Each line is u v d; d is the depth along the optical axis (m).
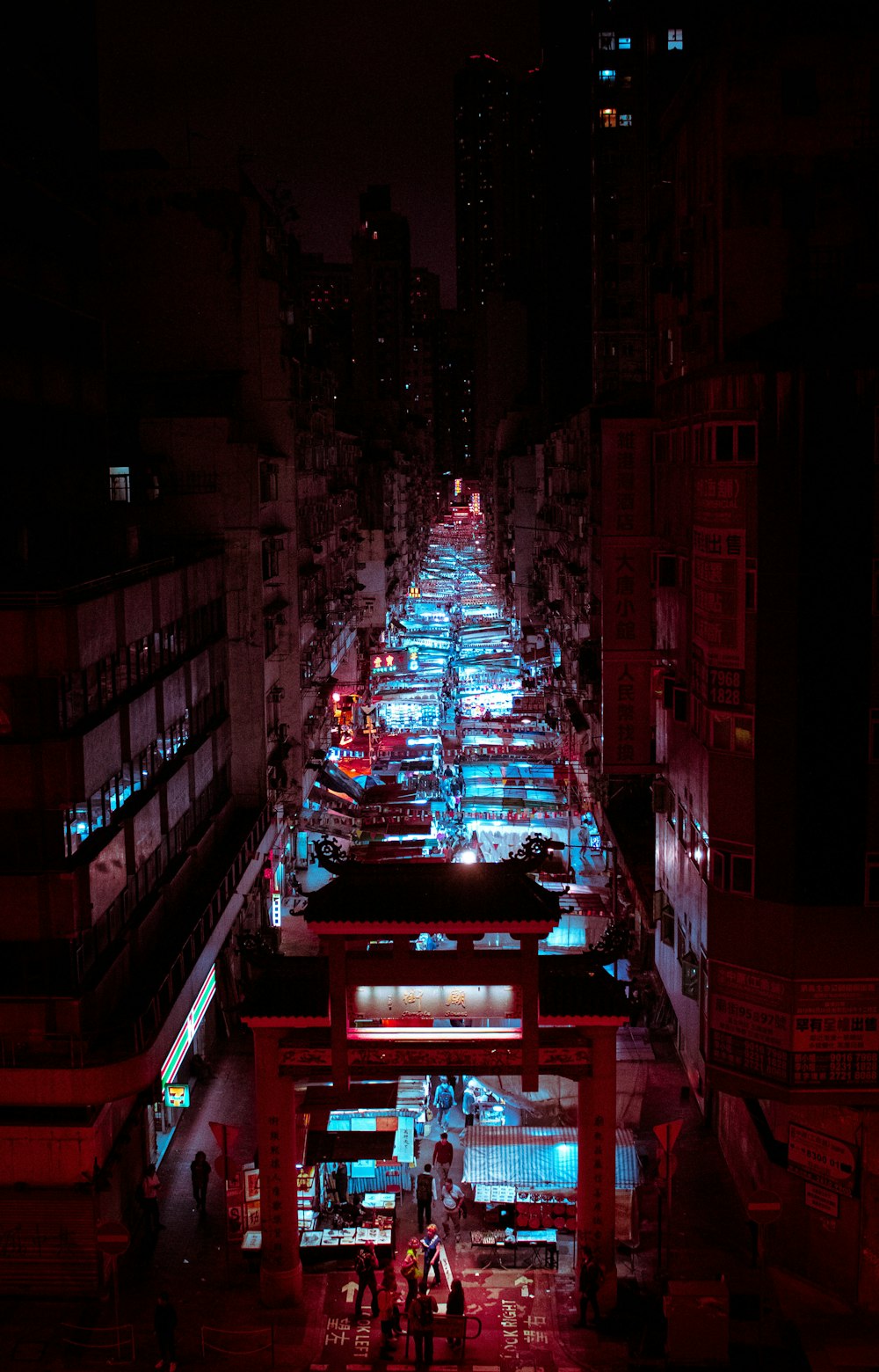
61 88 34.88
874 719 25.28
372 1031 26.22
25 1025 26.59
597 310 87.62
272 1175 26.36
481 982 25.86
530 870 26.05
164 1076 30.72
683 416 31.42
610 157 86.75
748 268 27.77
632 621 39.84
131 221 51.09
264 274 51.62
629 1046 38.34
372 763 67.31
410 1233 29.22
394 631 110.75
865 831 25.47
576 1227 27.61
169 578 36.09
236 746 46.69
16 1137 26.73
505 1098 33.38
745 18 27.28
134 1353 24.55
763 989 26.22
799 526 25.12
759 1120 28.75
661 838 35.91
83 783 26.58
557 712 75.88
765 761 25.94
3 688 26.30
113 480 44.84
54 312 34.34
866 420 24.83
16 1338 25.20
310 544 60.06
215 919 37.06
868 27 27.23
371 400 132.62
